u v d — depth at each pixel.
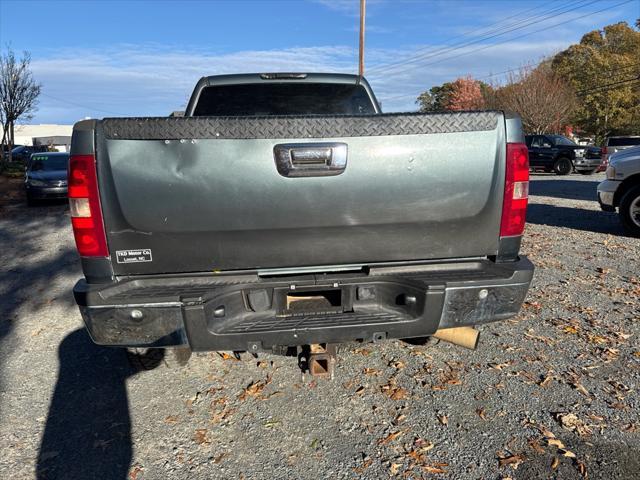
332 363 2.90
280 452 2.75
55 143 69.38
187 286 2.70
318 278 2.77
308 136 2.59
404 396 3.24
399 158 2.68
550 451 2.67
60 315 5.10
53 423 3.09
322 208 2.67
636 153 7.70
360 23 26.78
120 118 2.50
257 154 2.59
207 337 2.59
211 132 2.54
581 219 9.48
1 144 31.61
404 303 2.78
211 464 2.67
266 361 3.78
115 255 2.61
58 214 13.17
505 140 2.75
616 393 3.19
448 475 2.53
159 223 2.59
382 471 2.58
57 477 2.61
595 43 50.47
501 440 2.78
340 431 2.91
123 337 2.60
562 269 5.93
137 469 2.65
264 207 2.63
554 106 37.50
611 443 2.72
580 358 3.67
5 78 29.16
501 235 2.84
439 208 2.75
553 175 22.28
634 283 5.34
